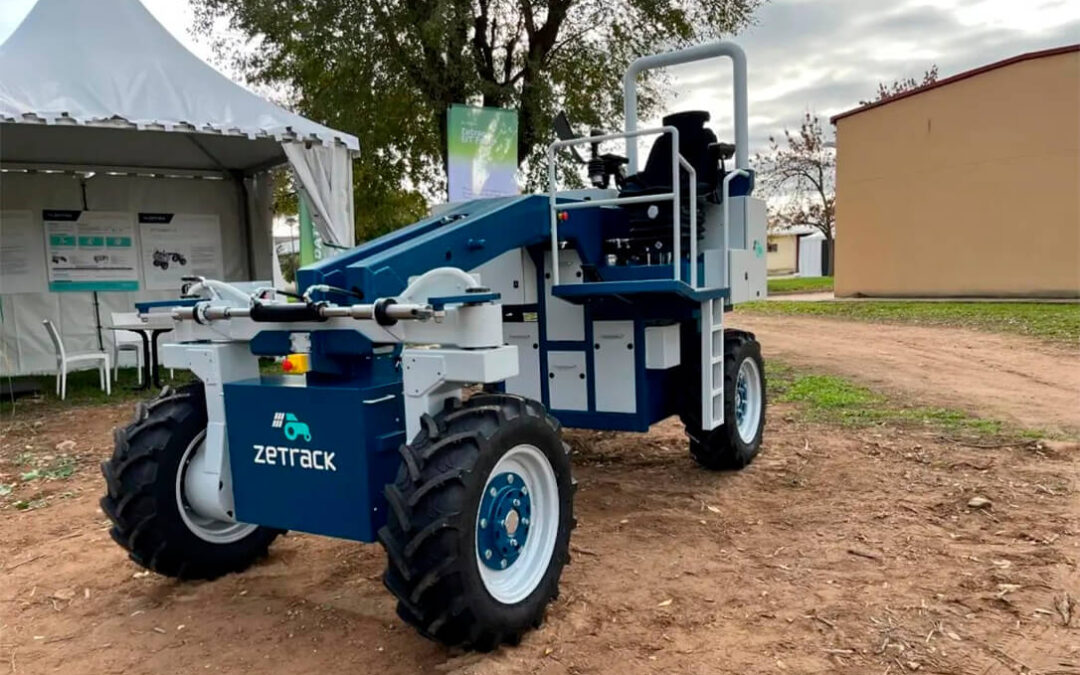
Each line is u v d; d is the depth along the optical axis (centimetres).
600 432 655
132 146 991
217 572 374
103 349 1080
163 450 347
